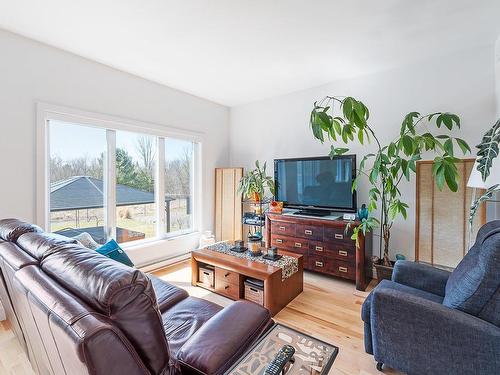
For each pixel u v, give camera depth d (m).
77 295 0.83
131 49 2.54
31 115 2.38
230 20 2.08
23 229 1.45
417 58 2.73
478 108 2.50
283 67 2.94
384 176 2.56
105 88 2.88
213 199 4.24
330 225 2.93
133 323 0.78
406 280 1.91
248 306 1.35
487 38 2.36
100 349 0.67
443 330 1.29
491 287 1.22
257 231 3.92
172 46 2.48
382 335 1.48
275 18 2.06
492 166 1.77
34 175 2.41
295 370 1.00
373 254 3.08
